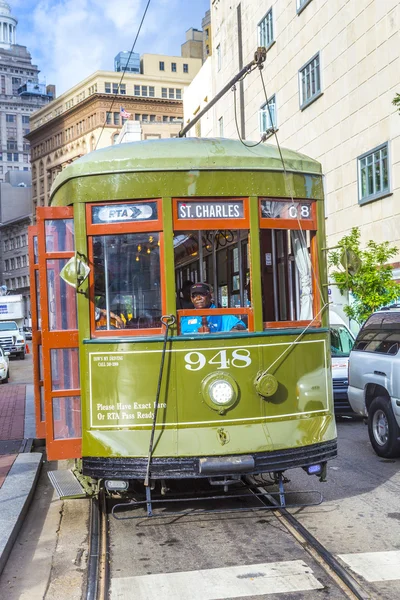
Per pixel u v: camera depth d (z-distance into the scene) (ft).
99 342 20.07
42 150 347.36
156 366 19.85
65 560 18.72
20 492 24.61
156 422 19.72
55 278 20.84
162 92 316.19
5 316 153.48
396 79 65.72
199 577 16.74
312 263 21.94
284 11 90.99
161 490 20.94
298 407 20.76
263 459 19.70
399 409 28.81
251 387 20.15
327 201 80.59
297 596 15.44
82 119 311.88
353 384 33.71
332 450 21.09
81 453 20.59
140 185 20.17
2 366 76.28
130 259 20.27
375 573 16.65
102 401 20.01
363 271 53.42
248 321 20.54
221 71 122.93
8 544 19.30
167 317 19.84
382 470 28.32
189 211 20.29
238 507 22.61
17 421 43.45
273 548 18.61
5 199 360.69
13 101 578.66
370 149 70.79
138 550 18.80
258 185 20.75
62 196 21.67
